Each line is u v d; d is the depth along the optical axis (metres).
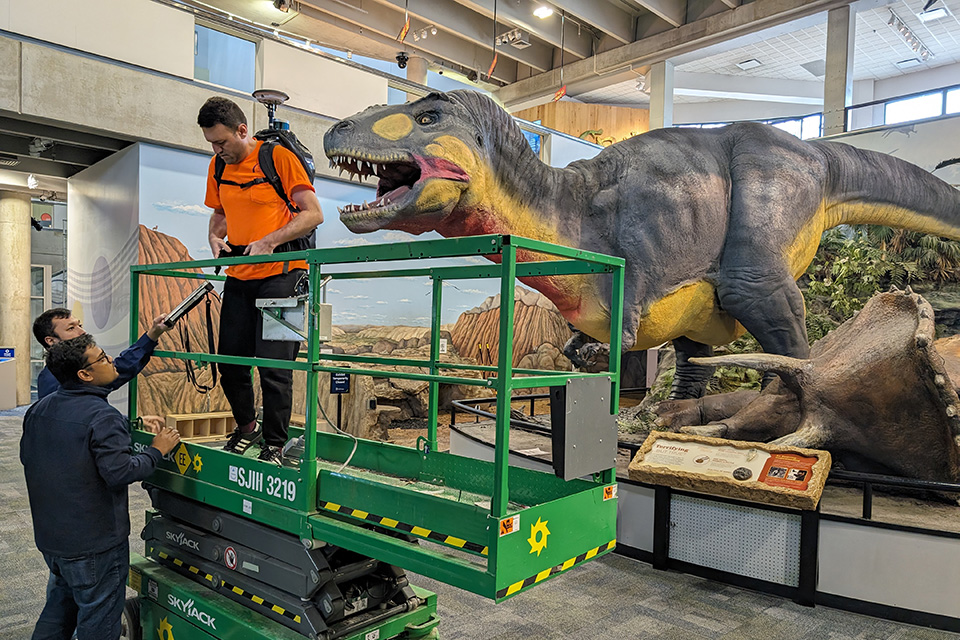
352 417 7.02
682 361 5.45
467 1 9.80
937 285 6.93
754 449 3.61
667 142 4.46
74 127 5.77
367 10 10.52
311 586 2.00
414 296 8.65
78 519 2.20
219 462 2.35
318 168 7.27
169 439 2.49
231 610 2.23
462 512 1.64
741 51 12.47
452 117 3.28
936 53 12.74
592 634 2.92
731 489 3.46
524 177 3.73
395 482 2.44
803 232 4.66
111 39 5.86
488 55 12.69
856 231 7.44
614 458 1.98
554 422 1.79
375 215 3.11
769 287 4.40
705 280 4.47
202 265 2.38
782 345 4.49
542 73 12.59
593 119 13.37
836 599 3.24
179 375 6.26
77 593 2.25
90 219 7.29
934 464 3.70
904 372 3.64
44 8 5.49
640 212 4.11
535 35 11.14
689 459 3.71
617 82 12.12
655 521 3.77
